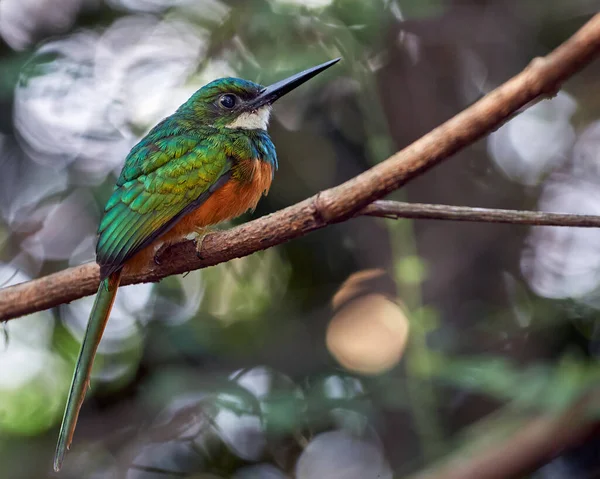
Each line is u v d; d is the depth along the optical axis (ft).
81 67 29.07
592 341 28.40
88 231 30.09
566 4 32.04
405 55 32.14
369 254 31.37
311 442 29.35
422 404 24.16
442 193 31.45
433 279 29.94
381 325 30.12
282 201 30.66
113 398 29.84
